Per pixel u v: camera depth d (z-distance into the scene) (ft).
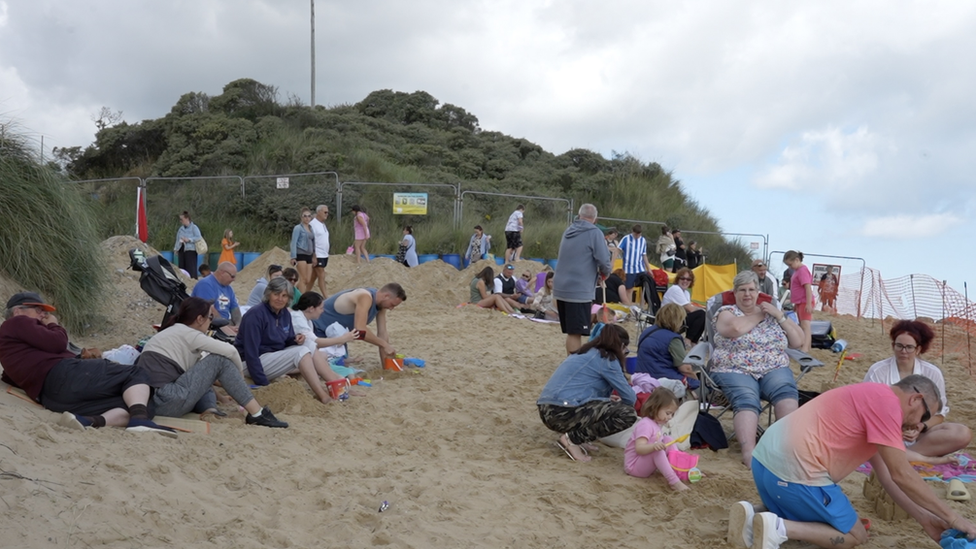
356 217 63.00
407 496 14.99
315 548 12.21
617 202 104.22
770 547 12.77
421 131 120.57
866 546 13.66
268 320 22.12
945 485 17.33
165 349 18.38
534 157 124.26
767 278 36.99
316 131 100.53
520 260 69.36
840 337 45.11
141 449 15.10
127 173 101.81
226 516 12.85
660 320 23.56
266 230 77.87
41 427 14.49
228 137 96.68
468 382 26.48
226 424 18.60
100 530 11.14
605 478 17.17
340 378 22.89
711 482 16.69
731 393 19.49
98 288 29.48
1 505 10.98
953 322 48.14
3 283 25.27
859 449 13.00
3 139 27.09
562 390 18.93
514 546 13.11
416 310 46.06
